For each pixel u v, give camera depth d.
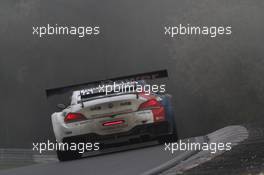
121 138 31.81
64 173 23.88
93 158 30.20
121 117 31.47
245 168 17.75
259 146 23.06
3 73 177.62
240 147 23.84
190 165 20.75
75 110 31.72
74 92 33.28
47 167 28.12
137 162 24.44
